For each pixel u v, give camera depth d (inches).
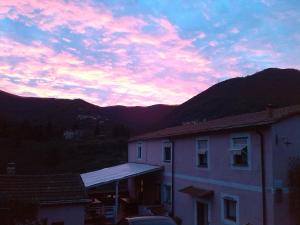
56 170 2065.7
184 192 895.7
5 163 2033.7
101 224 983.6
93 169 2086.6
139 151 1407.5
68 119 5329.7
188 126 1155.3
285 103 3848.4
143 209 1146.7
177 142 1029.8
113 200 1414.9
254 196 658.8
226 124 756.0
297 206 596.1
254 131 666.8
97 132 3710.6
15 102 6323.8
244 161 703.1
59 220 768.3
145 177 1300.4
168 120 4522.6
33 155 2428.6
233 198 729.0
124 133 3718.0
